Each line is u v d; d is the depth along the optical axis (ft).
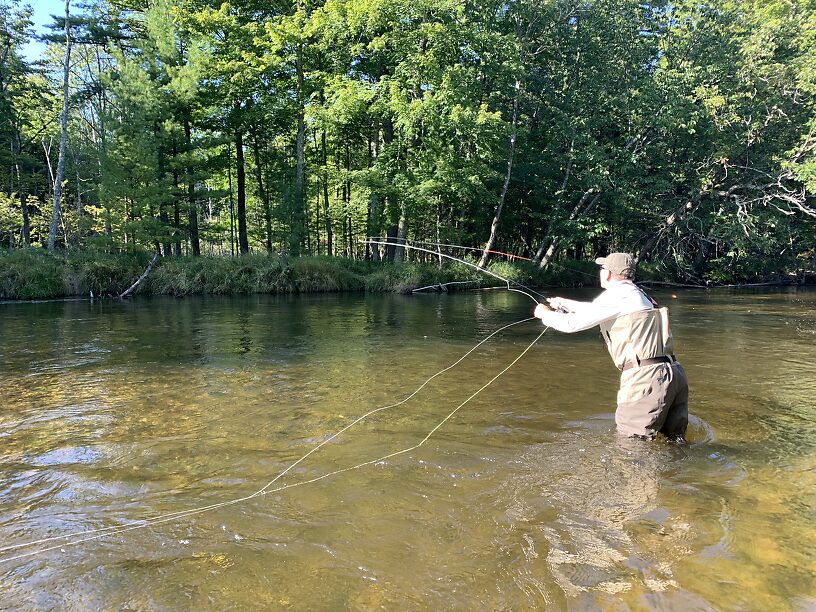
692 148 74.02
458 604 5.84
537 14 69.36
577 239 74.79
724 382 16.58
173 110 62.39
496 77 67.67
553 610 5.71
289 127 81.92
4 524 7.75
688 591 5.98
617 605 5.77
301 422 12.53
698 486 8.88
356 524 7.66
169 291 56.65
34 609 5.82
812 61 66.64
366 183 65.77
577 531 7.38
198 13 67.92
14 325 30.68
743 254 71.51
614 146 70.74
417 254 81.66
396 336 26.27
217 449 10.77
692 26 71.05
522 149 76.28
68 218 86.94
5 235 93.56
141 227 58.18
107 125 57.93
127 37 72.02
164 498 8.59
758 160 72.23
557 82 74.18
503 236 94.02
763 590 5.97
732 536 7.18
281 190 77.15
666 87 67.77
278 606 5.83
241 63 66.28
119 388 15.76
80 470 9.75
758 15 74.59
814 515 7.79
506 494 8.61
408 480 9.20
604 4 71.00
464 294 59.11
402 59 64.80
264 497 8.59
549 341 24.68
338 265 64.95
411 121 60.64
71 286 53.21
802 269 81.20
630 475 9.35
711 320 33.35
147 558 6.82
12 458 10.32
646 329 11.26
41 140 92.12
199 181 69.00
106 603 5.92
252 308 41.37
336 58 67.21
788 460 10.07
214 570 6.54
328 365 19.12
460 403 14.16
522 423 12.44
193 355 21.08
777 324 31.32
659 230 79.87
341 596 6.01
